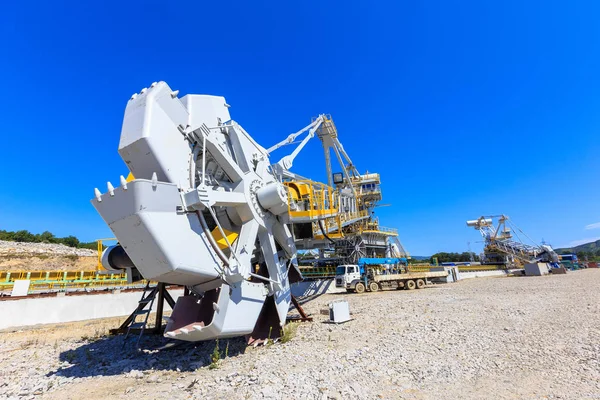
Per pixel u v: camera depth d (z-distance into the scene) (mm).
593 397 4801
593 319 10430
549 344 7867
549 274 44875
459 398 5027
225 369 6977
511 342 8258
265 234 9930
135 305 19297
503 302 15609
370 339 9195
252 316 8141
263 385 5727
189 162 8070
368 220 41844
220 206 8977
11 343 11398
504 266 57438
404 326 10781
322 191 15562
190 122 8352
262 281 9930
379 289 28969
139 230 6352
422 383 5684
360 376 6059
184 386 6051
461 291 23312
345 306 12555
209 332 7008
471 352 7527
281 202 9555
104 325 15141
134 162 7426
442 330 9844
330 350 8148
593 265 69688
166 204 6703
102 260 9633
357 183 42719
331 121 30734
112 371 7383
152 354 8883
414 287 29375
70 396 5867
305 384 5664
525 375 5922
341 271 28172
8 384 6699
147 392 5828
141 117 7297
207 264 7207
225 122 9672
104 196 6570
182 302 7695
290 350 8336
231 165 9016
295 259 11688
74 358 8938
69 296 17094
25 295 17219
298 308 13078
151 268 6645
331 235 21844
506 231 58562
